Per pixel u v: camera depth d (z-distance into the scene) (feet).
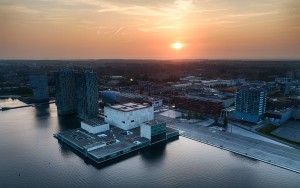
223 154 546.67
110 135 644.27
